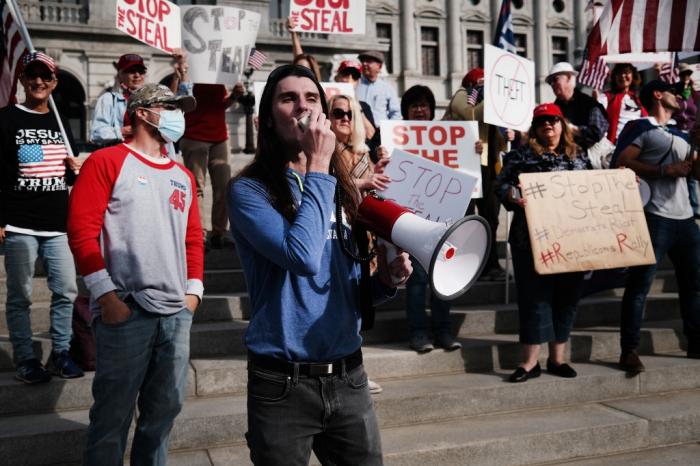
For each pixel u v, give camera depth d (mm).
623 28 5062
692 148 4281
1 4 4250
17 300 3410
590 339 4527
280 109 1838
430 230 1727
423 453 3229
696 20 4848
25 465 3027
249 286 1889
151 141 2699
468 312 4727
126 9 4785
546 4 36688
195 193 2875
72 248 2451
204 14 5242
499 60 4777
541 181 4020
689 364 4352
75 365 3523
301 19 5715
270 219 1748
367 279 1950
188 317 2691
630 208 4156
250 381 1832
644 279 4211
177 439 3223
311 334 1784
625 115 6398
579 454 3537
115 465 2504
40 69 3562
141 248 2529
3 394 3324
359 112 3547
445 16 35125
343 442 1845
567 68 5234
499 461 3375
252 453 1819
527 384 3896
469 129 4598
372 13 31219
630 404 4000
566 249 3938
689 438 3797
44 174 3477
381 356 4023
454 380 3998
